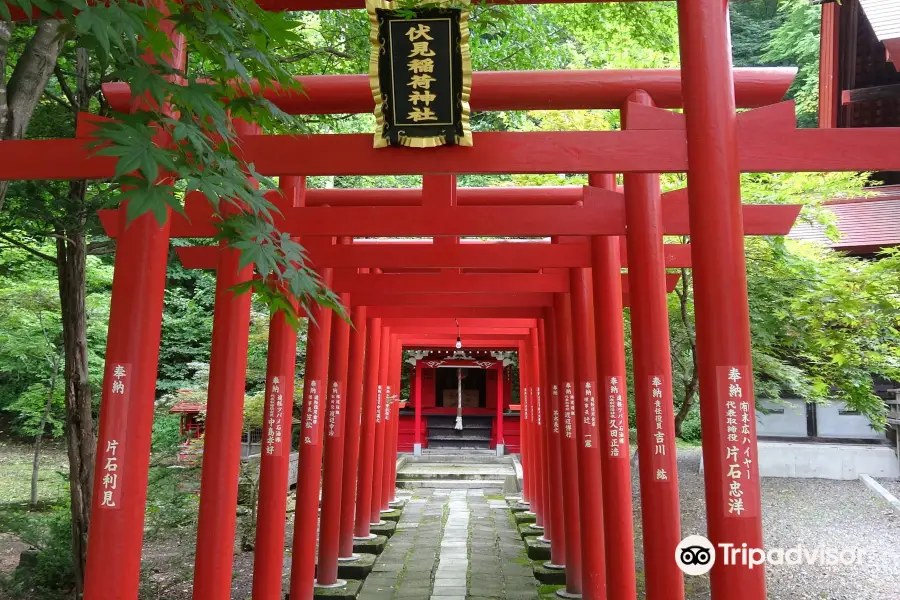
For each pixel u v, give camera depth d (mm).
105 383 3844
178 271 19359
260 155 4602
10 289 12352
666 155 4293
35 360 15805
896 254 8508
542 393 11781
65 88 7332
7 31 3119
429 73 4379
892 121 13430
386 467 14055
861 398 9469
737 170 4008
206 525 5207
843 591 7887
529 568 9703
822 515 11586
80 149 4184
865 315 8336
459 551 10711
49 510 12906
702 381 3910
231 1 2752
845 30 12969
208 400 5391
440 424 22969
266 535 6523
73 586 7961
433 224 5633
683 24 4160
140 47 2758
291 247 3039
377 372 11805
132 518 3775
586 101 5129
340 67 9336
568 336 8852
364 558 9844
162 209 2256
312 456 8055
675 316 10070
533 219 5629
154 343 3941
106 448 3775
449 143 4430
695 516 11297
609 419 6266
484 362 22219
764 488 13812
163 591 8328
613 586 5996
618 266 6535
